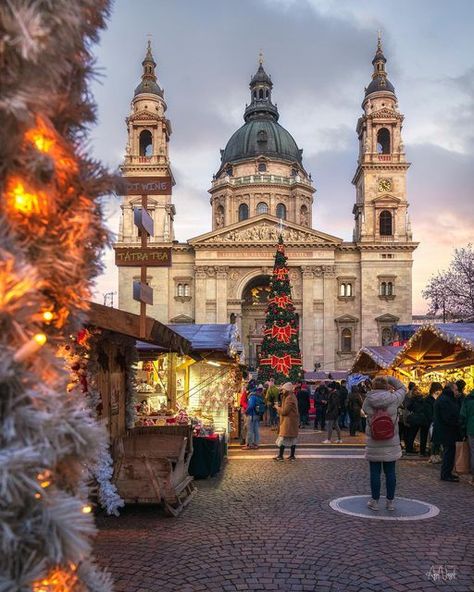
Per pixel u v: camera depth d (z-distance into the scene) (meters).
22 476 2.24
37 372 2.56
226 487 12.06
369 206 68.44
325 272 66.94
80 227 3.00
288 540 8.06
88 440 2.74
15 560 2.36
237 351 20.36
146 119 69.19
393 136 69.62
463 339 14.44
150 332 9.46
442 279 53.00
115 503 9.20
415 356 19.36
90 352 9.20
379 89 70.38
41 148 2.73
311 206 85.06
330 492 11.46
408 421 17.27
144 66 71.94
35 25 2.25
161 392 18.48
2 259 2.33
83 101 3.18
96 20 3.10
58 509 2.45
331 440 21.22
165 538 8.16
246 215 82.06
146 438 11.05
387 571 6.81
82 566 2.96
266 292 72.25
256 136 86.69
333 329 66.19
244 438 20.84
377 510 9.82
